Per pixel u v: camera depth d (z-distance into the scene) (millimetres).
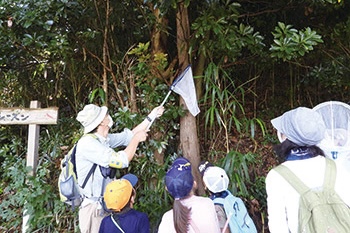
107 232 1561
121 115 2547
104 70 2973
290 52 2121
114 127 2781
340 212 1012
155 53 2764
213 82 2912
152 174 2615
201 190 2541
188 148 2666
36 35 2492
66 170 1871
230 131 3137
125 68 2922
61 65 3334
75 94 3432
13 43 2613
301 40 2096
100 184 1814
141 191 2551
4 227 2631
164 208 2398
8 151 3219
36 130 2727
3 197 2859
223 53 2715
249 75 3684
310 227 1015
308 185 1064
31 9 2295
